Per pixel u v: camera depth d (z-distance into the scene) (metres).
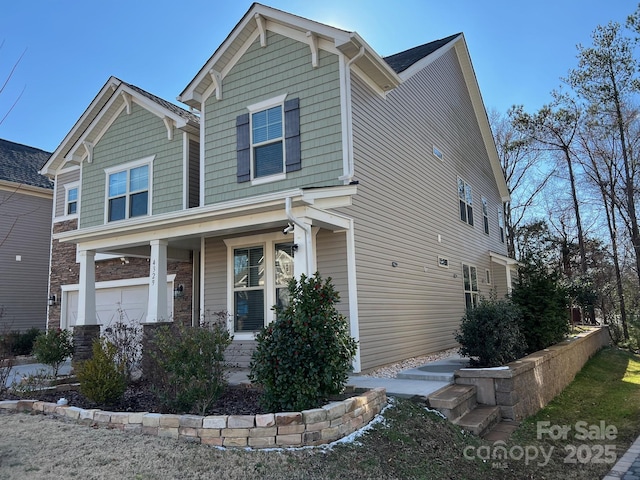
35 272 18.28
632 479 4.98
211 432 4.79
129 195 12.04
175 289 12.32
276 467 4.22
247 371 9.02
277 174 9.40
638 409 7.98
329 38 8.99
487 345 8.41
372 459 4.68
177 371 5.64
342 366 5.61
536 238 28.92
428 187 12.80
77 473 3.84
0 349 7.90
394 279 10.29
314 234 9.02
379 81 10.14
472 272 15.64
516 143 25.44
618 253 23.81
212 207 7.99
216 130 10.38
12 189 17.69
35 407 6.05
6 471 3.83
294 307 5.71
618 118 19.03
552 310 10.88
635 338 18.20
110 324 13.46
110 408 6.14
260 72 9.92
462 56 16.14
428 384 7.43
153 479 3.81
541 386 8.40
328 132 8.94
